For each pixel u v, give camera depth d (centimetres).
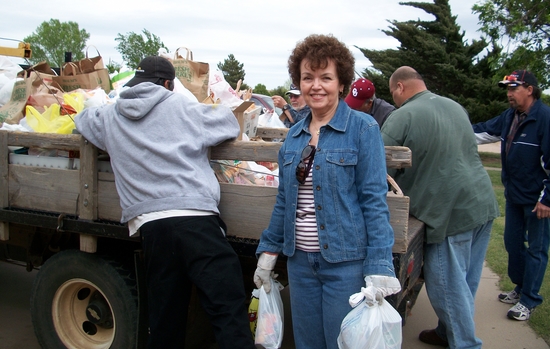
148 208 226
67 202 277
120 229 257
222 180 267
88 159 264
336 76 201
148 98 233
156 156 230
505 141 397
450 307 285
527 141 371
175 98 241
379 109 425
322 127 202
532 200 377
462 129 284
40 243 324
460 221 278
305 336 215
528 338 358
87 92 349
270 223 224
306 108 541
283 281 291
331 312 201
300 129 210
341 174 194
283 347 350
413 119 279
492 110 2180
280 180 221
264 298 224
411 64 2472
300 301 212
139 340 255
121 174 236
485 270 513
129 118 236
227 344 218
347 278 197
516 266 409
